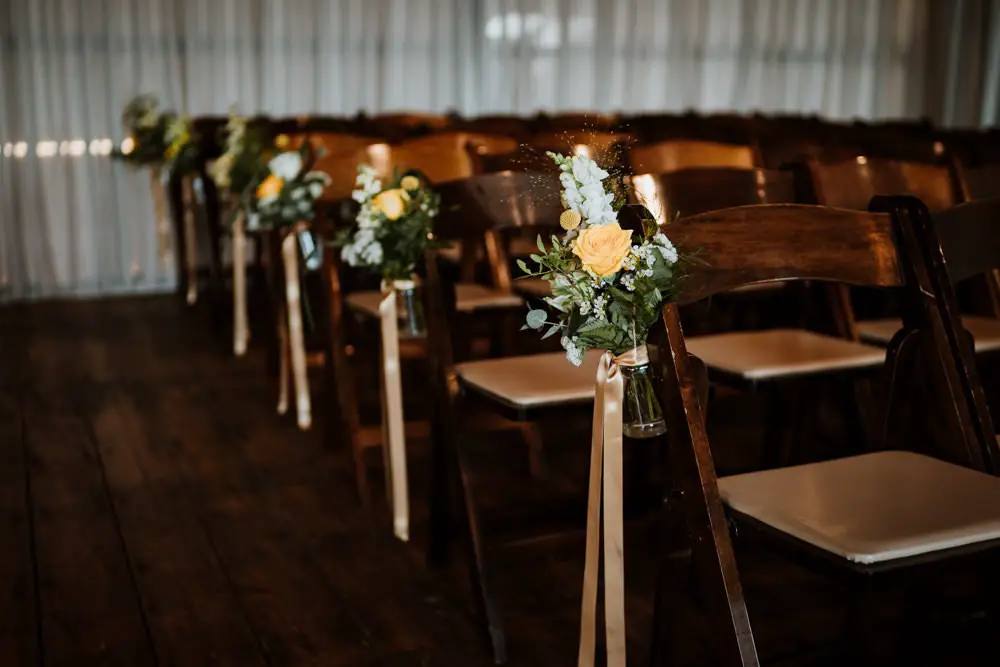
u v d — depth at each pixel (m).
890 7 7.78
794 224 1.77
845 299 2.55
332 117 5.11
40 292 6.09
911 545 1.36
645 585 2.30
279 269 3.51
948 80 8.02
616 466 1.58
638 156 3.08
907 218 1.83
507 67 6.98
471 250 3.48
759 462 3.08
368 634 2.10
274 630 2.12
